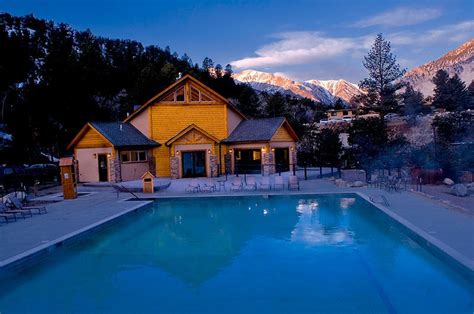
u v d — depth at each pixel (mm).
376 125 28672
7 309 8688
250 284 9719
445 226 11969
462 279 8586
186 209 20125
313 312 8016
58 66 43312
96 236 14398
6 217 15805
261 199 21281
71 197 22828
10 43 43156
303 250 12461
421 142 40219
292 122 44469
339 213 17953
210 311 8273
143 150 33625
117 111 77000
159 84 83500
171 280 10172
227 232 15289
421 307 8062
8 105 42781
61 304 8867
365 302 8398
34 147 43281
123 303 8844
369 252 11945
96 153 31812
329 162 37125
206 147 33000
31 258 10609
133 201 21000
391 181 22062
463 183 21109
